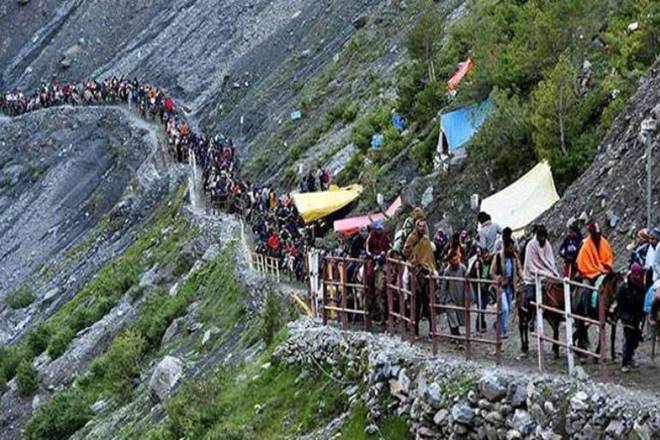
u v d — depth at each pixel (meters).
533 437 16.36
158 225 60.69
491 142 35.34
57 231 78.31
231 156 65.25
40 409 43.22
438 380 18.56
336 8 82.38
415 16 66.50
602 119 31.66
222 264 44.06
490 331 21.59
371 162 46.53
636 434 14.89
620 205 26.69
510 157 34.72
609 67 34.88
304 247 36.88
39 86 107.38
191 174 62.09
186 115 88.62
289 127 66.94
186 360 36.03
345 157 52.19
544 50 37.91
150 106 84.56
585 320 17.20
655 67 30.17
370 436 20.08
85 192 81.38
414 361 19.70
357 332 23.19
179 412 28.31
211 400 27.67
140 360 42.03
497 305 18.72
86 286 58.91
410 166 43.03
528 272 19.41
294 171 56.31
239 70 87.38
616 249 25.72
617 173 27.64
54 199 82.06
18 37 114.12
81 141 86.56
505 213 30.69
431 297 19.80
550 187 30.75
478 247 21.92
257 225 45.56
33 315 62.53
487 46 41.00
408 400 19.45
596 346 19.22
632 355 17.50
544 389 16.44
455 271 21.09
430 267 21.25
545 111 32.59
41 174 86.06
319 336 24.39
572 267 19.67
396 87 55.53
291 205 45.41
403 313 21.64
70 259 67.62
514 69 38.56
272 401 24.50
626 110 29.97
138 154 79.06
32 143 89.56
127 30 107.44
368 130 51.38
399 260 22.23
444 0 65.62
